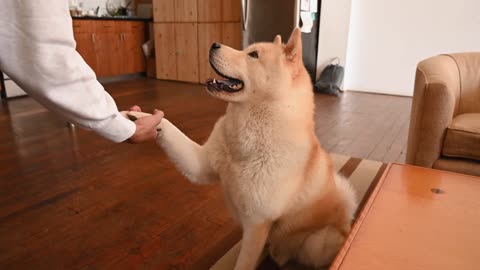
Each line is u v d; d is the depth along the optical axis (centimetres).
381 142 277
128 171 212
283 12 436
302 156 111
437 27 437
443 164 172
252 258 116
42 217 160
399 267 74
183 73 561
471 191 110
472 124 169
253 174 108
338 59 494
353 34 487
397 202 102
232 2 485
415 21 446
